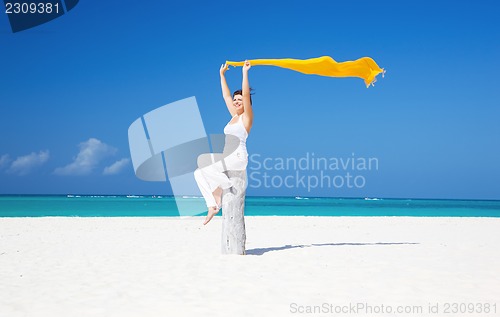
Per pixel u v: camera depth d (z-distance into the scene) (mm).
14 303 4430
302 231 12273
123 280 5465
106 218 17016
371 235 11188
